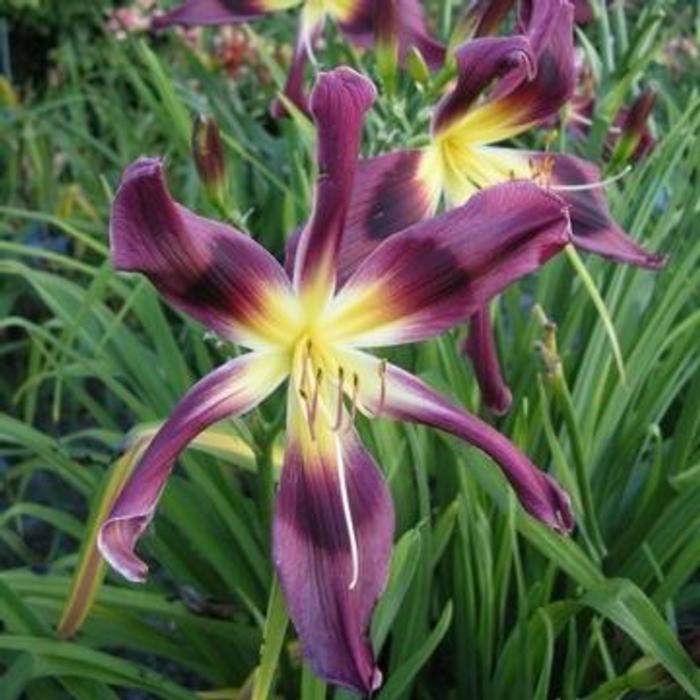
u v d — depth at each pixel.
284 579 0.27
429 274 0.28
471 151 0.35
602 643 0.38
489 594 0.38
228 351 0.31
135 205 0.25
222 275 0.27
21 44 1.15
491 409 0.35
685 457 0.42
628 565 0.41
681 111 0.62
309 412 0.28
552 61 0.33
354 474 0.28
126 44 0.98
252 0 0.45
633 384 0.43
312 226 0.27
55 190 0.78
